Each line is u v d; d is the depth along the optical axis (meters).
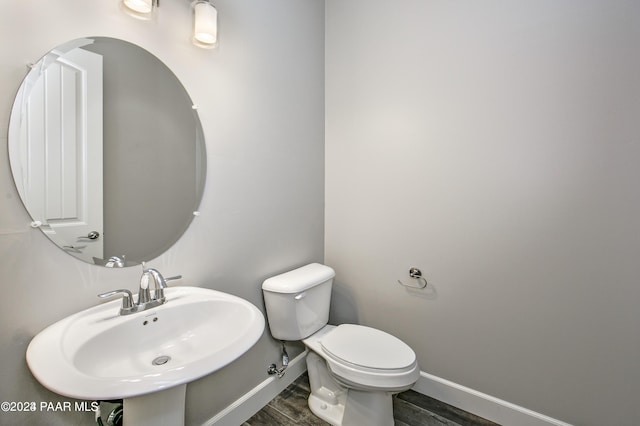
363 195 1.89
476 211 1.50
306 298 1.56
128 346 0.89
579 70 1.24
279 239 1.69
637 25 1.13
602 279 1.23
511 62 1.39
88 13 0.91
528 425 1.39
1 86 0.77
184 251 1.21
